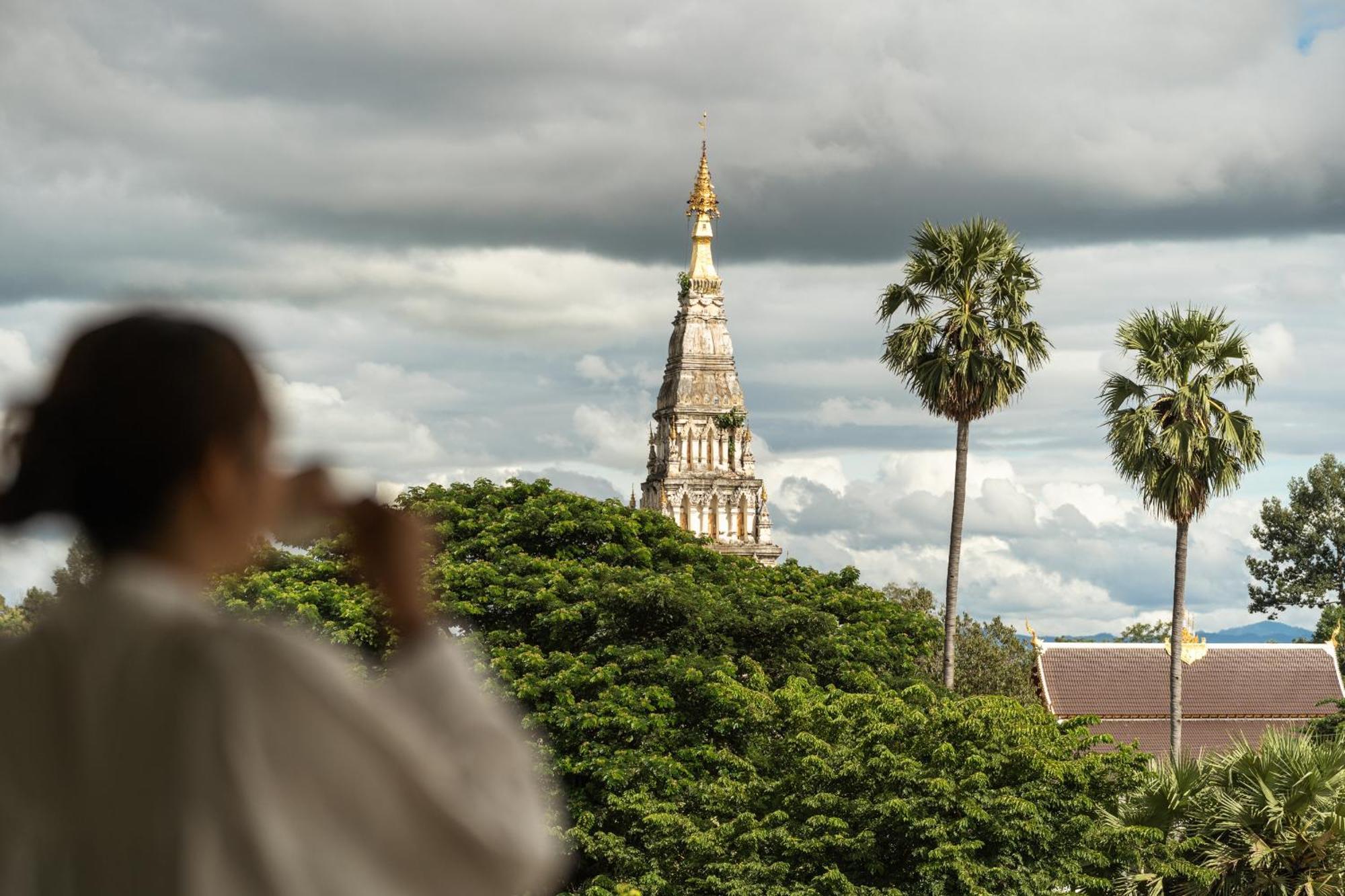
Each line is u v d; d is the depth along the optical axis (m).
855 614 50.53
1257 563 126.69
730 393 126.56
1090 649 96.06
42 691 2.38
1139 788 34.69
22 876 2.34
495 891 2.40
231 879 2.30
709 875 32.97
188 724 2.33
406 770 2.37
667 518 53.50
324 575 44.22
